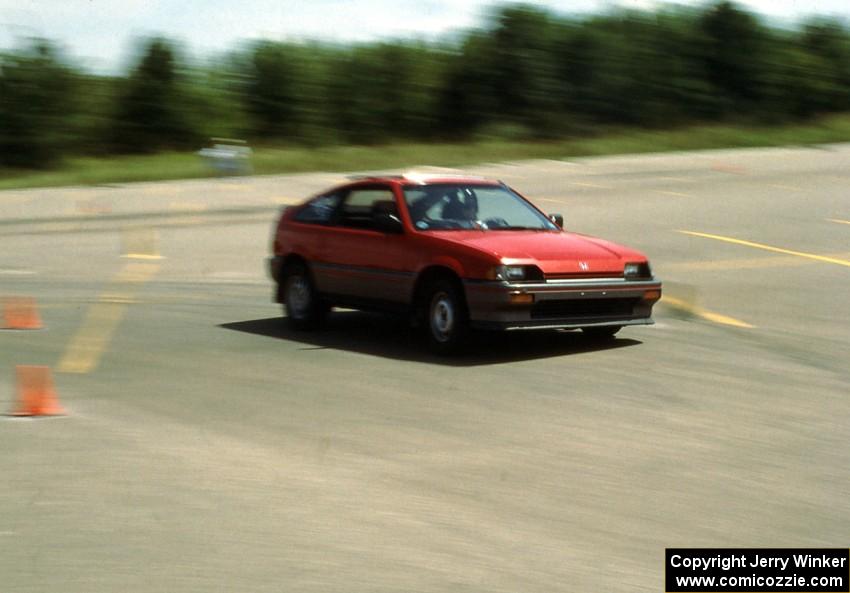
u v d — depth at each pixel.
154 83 46.62
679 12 51.41
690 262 15.96
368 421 7.39
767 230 19.41
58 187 32.47
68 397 8.25
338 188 11.08
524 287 9.10
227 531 5.27
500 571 4.77
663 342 10.21
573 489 5.91
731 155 38.78
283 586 4.59
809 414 7.52
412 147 44.91
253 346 10.21
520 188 27.67
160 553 4.98
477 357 9.57
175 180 33.50
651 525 5.35
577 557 4.93
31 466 6.43
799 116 51.84
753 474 6.16
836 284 13.88
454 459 6.49
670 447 6.72
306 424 7.34
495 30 49.31
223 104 48.03
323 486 5.99
